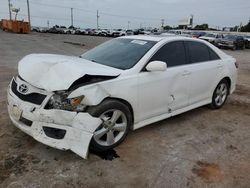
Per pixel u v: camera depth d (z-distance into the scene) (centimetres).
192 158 371
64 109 326
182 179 323
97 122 336
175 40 473
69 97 324
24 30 4984
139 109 403
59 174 320
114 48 467
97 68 366
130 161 355
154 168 343
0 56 1351
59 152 365
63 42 2820
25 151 364
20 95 353
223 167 353
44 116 327
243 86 865
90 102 334
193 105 512
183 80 467
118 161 354
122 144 399
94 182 309
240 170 349
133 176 324
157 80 418
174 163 356
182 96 475
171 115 464
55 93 329
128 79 379
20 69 380
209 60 539
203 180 324
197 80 500
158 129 461
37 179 309
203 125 492
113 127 372
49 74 344
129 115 387
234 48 2848
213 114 555
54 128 329
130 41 474
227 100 670
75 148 327
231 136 450
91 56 463
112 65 412
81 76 330
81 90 329
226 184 319
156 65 394
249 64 1541
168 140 422
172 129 465
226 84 592
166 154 378
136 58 416
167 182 316
